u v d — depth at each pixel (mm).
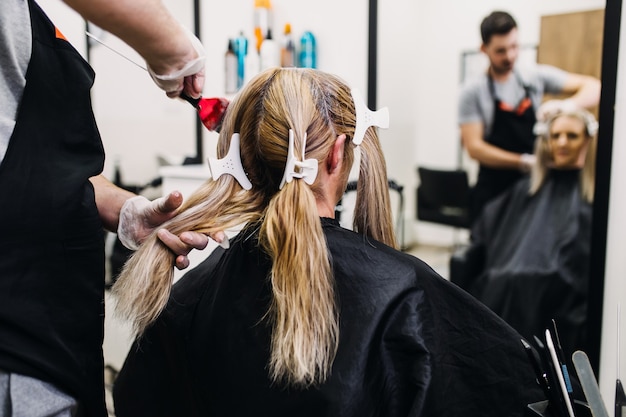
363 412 705
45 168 778
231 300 796
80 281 814
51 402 762
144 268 809
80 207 800
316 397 703
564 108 2035
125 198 981
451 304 800
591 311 1787
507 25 2160
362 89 2119
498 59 2209
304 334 702
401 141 2365
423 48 2387
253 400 743
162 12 749
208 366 795
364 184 877
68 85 810
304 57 2160
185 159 2498
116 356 2004
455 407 767
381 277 766
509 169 2223
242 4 2307
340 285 763
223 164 837
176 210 890
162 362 885
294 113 780
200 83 864
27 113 772
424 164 2475
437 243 2490
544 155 2092
